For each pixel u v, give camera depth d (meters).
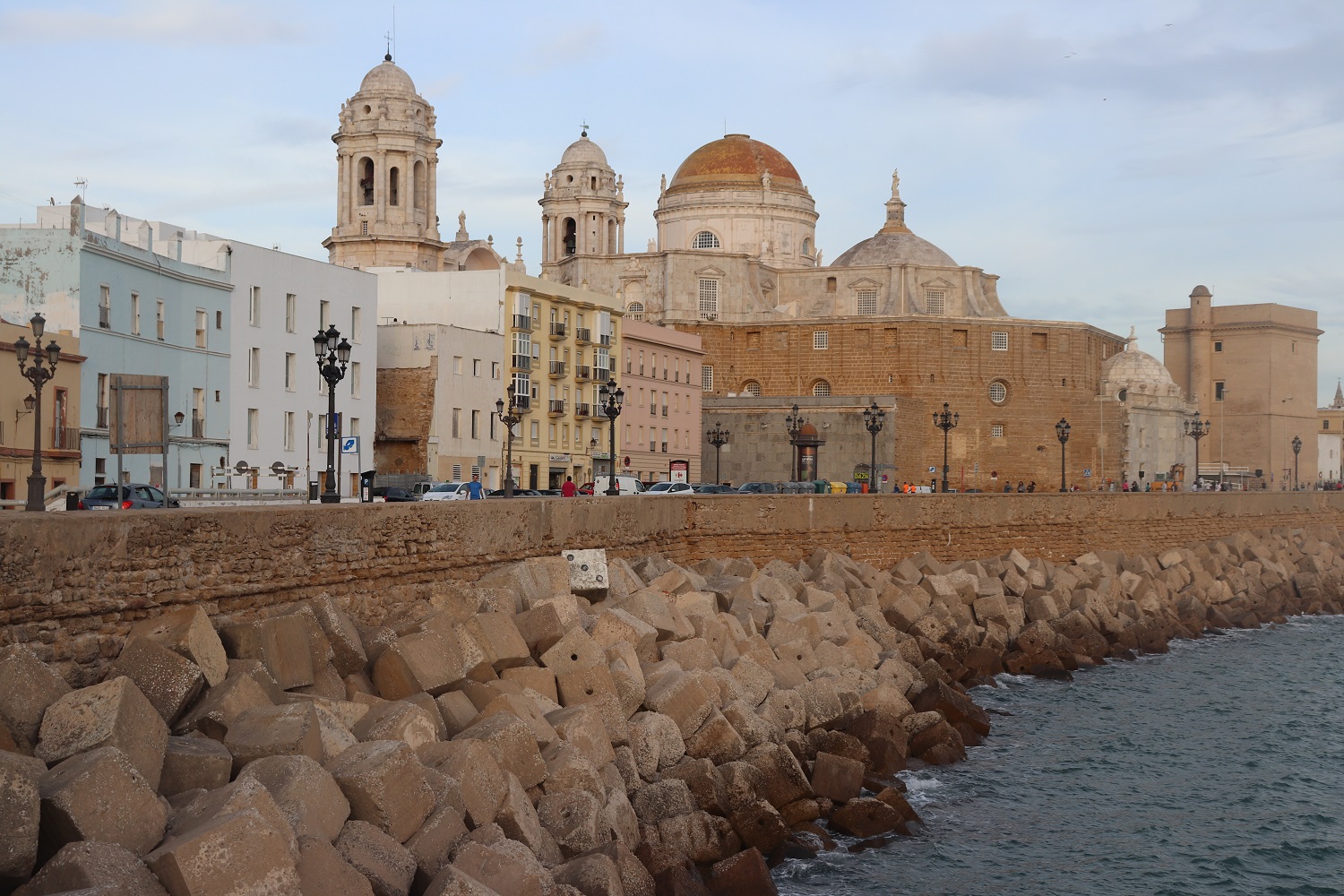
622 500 40.88
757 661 33.25
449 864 17.34
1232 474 182.38
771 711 30.34
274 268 73.88
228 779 17.45
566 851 20.56
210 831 14.60
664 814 23.97
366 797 17.45
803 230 158.50
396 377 85.12
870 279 149.75
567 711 24.27
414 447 84.62
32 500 37.16
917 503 57.84
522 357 94.44
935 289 150.38
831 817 27.61
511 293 93.50
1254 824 31.41
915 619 45.94
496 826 18.64
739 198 155.00
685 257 143.25
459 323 93.00
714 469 131.88
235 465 70.38
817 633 37.91
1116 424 144.50
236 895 14.55
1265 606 68.31
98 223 64.62
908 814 28.69
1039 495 65.88
